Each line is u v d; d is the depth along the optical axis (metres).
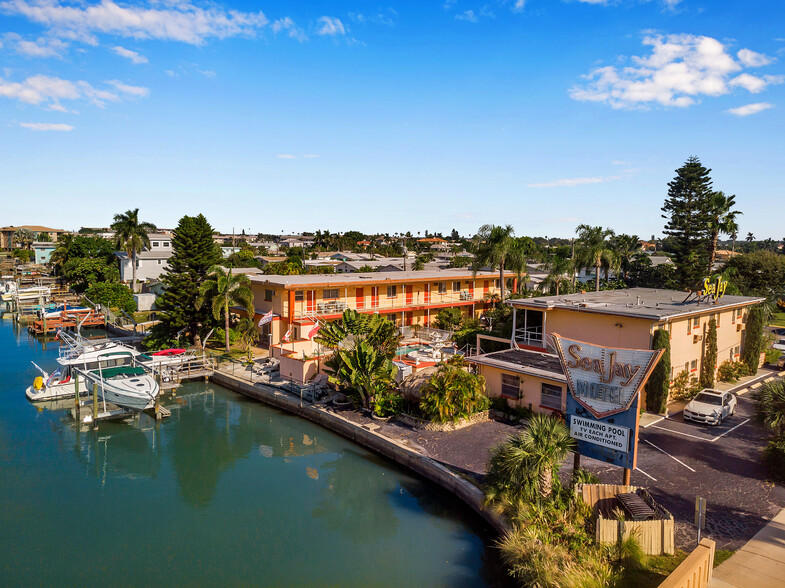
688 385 29.89
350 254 120.75
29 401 33.91
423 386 26.25
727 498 17.77
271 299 45.12
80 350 35.16
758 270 63.94
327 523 19.06
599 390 16.28
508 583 15.21
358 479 22.45
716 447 22.34
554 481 16.53
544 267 63.50
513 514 16.30
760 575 13.23
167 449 26.56
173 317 43.03
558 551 14.04
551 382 25.02
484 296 57.50
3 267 123.44
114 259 88.44
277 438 27.84
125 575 15.94
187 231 43.47
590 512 15.67
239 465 24.56
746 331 36.12
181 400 34.22
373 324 30.70
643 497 16.12
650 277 74.94
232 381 35.91
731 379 32.97
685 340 29.48
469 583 15.31
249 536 18.25
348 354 28.22
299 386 32.91
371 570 16.09
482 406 26.66
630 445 15.70
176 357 38.50
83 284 80.25
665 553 14.35
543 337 31.86
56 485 22.38
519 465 16.06
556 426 16.48
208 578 15.78
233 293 41.38
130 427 29.66
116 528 18.86
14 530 18.66
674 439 23.28
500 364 27.38
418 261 84.31
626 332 27.64
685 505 17.28
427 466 21.67
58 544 17.75
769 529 15.70
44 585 15.42
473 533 18.14
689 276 63.72
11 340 54.12
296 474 23.45
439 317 50.47
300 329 41.72
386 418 27.36
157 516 19.73
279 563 16.56
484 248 46.28
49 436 28.17
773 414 20.39
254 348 45.00
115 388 30.66
